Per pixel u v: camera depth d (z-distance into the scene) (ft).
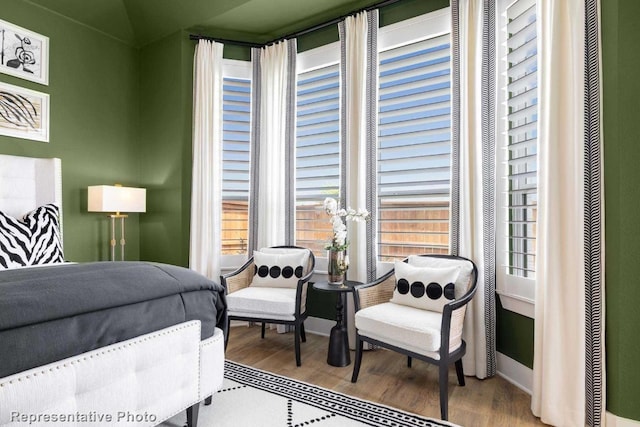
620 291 5.93
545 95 6.90
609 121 6.08
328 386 8.04
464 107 8.86
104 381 4.76
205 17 11.99
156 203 13.32
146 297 5.49
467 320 8.48
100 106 12.83
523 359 8.00
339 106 11.49
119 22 13.05
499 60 8.75
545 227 6.73
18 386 3.97
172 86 12.94
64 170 11.88
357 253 10.47
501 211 8.64
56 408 4.27
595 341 6.16
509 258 8.70
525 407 7.20
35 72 11.21
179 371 5.80
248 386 7.96
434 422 6.61
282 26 12.39
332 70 11.64
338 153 11.50
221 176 12.55
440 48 10.07
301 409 7.00
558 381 6.47
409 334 7.00
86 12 12.21
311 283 12.01
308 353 10.09
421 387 8.02
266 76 12.52
